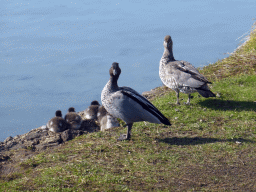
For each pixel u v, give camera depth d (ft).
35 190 24.06
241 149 29.45
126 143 31.24
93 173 25.80
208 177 25.29
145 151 29.73
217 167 26.66
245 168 26.35
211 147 30.01
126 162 27.58
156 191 23.59
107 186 24.17
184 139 32.14
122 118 30.83
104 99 31.40
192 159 27.99
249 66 55.36
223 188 23.79
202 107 40.37
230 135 32.42
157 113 30.01
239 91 44.47
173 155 28.81
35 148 35.76
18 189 24.48
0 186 25.55
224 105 40.55
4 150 35.86
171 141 31.81
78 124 41.78
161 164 27.32
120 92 30.42
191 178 25.20
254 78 48.70
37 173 26.94
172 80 39.22
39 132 40.63
